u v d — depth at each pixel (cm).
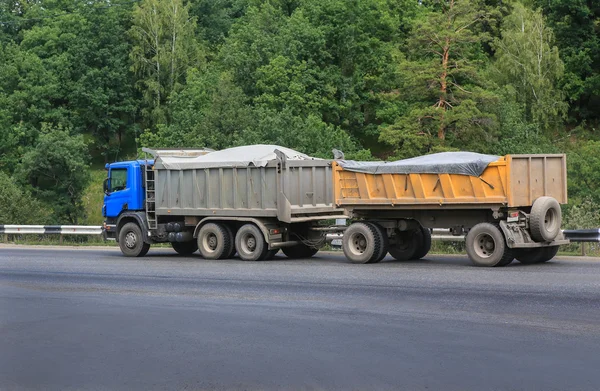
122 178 2378
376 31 7025
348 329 1056
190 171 2231
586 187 4394
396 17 7044
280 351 934
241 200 2141
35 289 1556
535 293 1306
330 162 2172
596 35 6794
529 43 6059
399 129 5012
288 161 2066
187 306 1288
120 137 7731
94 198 6331
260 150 2173
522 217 1758
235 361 891
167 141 5541
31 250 2744
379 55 6862
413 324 1078
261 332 1052
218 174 2178
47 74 7312
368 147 6712
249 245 2117
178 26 7488
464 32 5038
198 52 7544
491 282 1459
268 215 2084
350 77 6769
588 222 2645
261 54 6538
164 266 1983
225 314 1199
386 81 6612
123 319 1180
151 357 924
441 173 1827
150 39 7581
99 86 7419
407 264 1886
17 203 4191
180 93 6775
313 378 807
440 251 2288
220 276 1709
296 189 2092
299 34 6700
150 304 1320
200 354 931
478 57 6506
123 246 2361
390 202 1917
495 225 1764
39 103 7319
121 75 7550
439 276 1584
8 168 6881
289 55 6550
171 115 7100
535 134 5350
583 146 5375
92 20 7769
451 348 926
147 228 2327
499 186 1747
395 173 1902
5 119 6888
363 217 2020
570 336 973
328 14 6994
